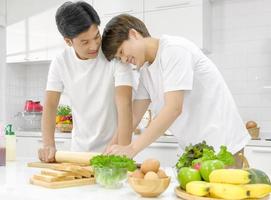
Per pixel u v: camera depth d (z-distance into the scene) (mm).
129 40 1440
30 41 3979
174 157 2951
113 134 1886
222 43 3363
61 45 3809
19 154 3779
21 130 4027
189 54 1474
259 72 3229
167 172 1465
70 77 1868
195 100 1620
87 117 1872
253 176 982
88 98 1854
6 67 4195
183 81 1412
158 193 1021
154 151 3031
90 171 1270
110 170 1137
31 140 3711
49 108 1912
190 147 1165
